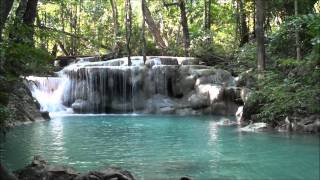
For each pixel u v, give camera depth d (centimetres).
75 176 662
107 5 3597
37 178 655
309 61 1316
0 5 779
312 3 1772
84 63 2447
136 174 753
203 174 752
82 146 1055
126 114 2038
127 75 2152
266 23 2191
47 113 1738
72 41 3148
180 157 908
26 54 980
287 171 771
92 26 3484
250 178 723
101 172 661
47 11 3175
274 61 1650
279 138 1128
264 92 1397
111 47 3023
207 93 1958
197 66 2131
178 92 2091
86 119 1752
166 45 2936
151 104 2078
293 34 1639
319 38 1058
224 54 2458
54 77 2166
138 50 2769
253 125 1342
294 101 1283
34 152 971
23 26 1046
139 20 3575
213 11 3073
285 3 1970
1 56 917
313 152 939
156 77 2128
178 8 3375
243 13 2633
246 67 2028
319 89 1294
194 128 1397
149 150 995
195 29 3073
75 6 3341
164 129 1385
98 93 2153
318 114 1262
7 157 911
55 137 1203
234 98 1898
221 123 1510
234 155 921
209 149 997
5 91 1058
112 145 1068
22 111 1559
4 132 1096
